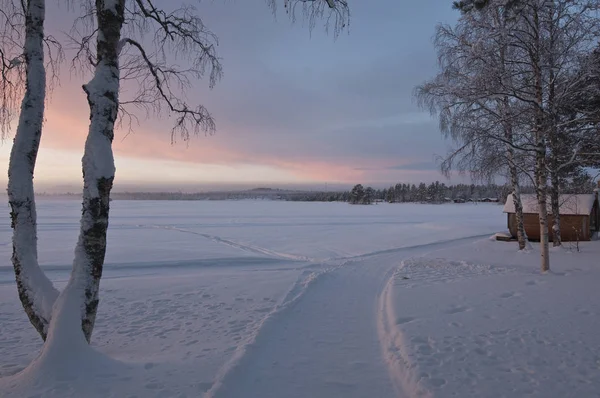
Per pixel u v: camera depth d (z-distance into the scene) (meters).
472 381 4.00
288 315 7.07
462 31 11.79
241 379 4.14
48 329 4.12
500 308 6.90
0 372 4.43
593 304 6.99
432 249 19.30
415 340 5.28
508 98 12.48
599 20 10.23
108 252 16.59
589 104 13.10
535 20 9.97
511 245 17.67
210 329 6.20
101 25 4.50
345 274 11.95
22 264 4.54
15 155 4.66
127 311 7.45
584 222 18.61
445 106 12.44
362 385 4.12
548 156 15.51
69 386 3.62
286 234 26.11
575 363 4.41
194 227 30.69
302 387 4.05
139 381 3.84
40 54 4.84
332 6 4.77
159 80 6.07
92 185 4.34
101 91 4.41
